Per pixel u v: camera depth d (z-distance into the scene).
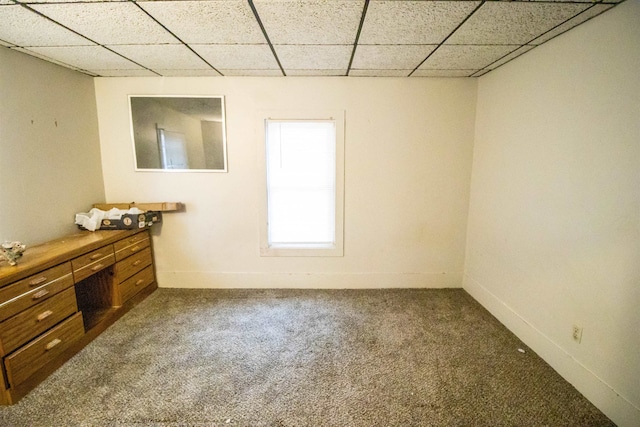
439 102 2.80
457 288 3.08
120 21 1.63
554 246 1.88
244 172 2.92
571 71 1.73
